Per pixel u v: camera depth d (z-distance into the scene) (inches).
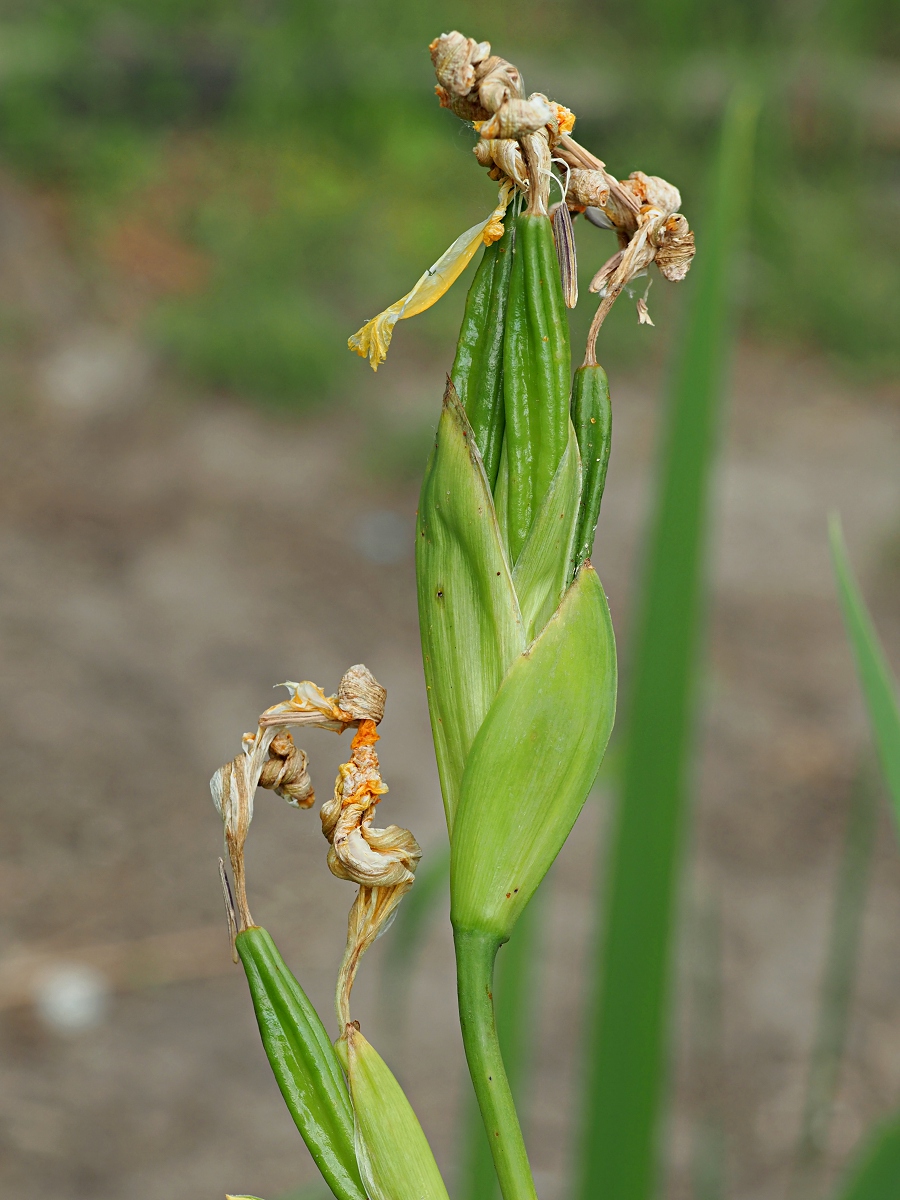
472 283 17.7
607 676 17.8
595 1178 26.0
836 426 146.9
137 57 184.2
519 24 196.4
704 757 90.6
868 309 164.9
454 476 17.8
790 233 171.8
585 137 182.9
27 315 144.7
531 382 17.5
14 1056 62.8
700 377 25.7
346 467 128.7
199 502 120.0
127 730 88.2
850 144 189.8
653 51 185.3
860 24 189.6
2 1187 55.2
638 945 26.0
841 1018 34.9
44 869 75.2
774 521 125.7
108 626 100.4
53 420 130.6
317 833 81.5
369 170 183.8
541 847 17.6
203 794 82.9
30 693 90.5
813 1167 57.9
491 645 17.9
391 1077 18.0
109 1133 59.3
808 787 88.3
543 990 70.4
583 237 147.9
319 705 18.3
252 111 187.5
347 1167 17.8
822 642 106.3
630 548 118.6
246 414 136.5
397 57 194.4
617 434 139.5
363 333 17.8
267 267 158.9
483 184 184.5
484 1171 28.2
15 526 113.0
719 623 108.7
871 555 119.9
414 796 85.0
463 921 17.6
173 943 71.6
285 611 105.5
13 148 167.6
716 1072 56.6
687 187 173.3
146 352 142.9
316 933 73.2
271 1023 17.9
